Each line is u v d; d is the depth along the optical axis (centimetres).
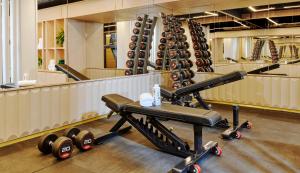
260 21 629
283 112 550
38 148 325
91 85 470
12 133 358
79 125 451
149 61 672
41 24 668
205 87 427
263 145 358
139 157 319
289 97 549
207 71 668
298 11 588
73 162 303
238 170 282
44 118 397
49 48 690
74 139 341
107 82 498
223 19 659
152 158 316
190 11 666
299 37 591
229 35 658
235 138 386
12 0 493
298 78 535
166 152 333
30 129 380
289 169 284
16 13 500
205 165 295
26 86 389
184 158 314
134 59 629
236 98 618
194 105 542
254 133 411
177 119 293
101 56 764
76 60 725
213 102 651
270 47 620
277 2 588
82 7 694
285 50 605
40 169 284
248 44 642
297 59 592
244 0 565
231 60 659
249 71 614
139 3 611
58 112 418
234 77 394
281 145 358
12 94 354
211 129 430
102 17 720
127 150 341
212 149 324
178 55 557
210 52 675
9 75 493
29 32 525
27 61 524
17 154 325
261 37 630
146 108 317
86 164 298
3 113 346
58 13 690
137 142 371
